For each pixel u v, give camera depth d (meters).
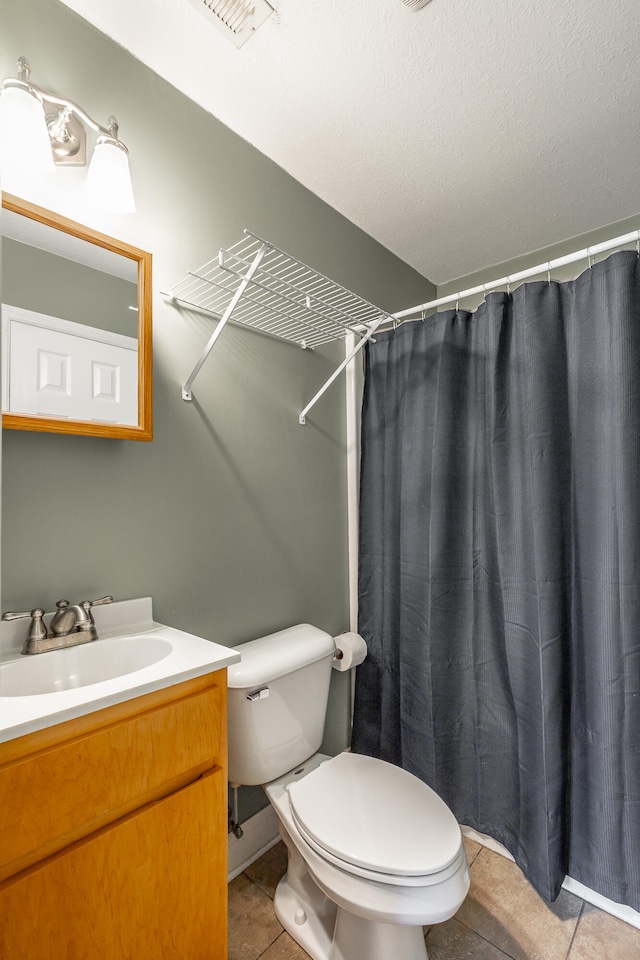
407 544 1.78
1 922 0.70
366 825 1.13
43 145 0.97
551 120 1.54
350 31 1.24
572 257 1.44
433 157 1.70
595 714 1.40
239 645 1.50
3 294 1.02
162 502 1.33
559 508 1.48
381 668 1.90
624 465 1.34
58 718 0.76
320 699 1.53
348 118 1.53
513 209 2.01
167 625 1.33
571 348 1.51
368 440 2.00
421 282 2.56
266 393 1.67
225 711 1.04
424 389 1.77
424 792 1.27
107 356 1.18
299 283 1.79
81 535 1.16
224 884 1.01
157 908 0.89
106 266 1.19
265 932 1.32
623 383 1.35
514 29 1.24
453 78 1.38
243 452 1.57
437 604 1.68
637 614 1.33
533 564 1.49
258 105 1.47
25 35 1.09
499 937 1.31
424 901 0.99
